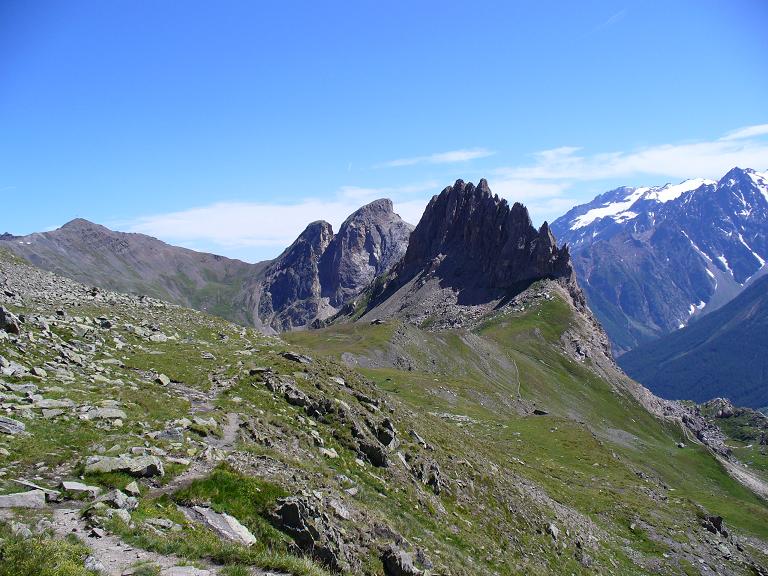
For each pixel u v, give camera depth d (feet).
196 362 146.72
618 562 174.29
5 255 228.02
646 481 298.76
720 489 490.90
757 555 241.14
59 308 170.19
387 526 91.76
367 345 497.05
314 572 63.67
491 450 239.09
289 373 149.28
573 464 284.61
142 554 55.57
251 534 69.10
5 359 100.99
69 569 47.78
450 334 612.70
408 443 149.69
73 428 81.71
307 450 112.78
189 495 71.15
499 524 143.02
